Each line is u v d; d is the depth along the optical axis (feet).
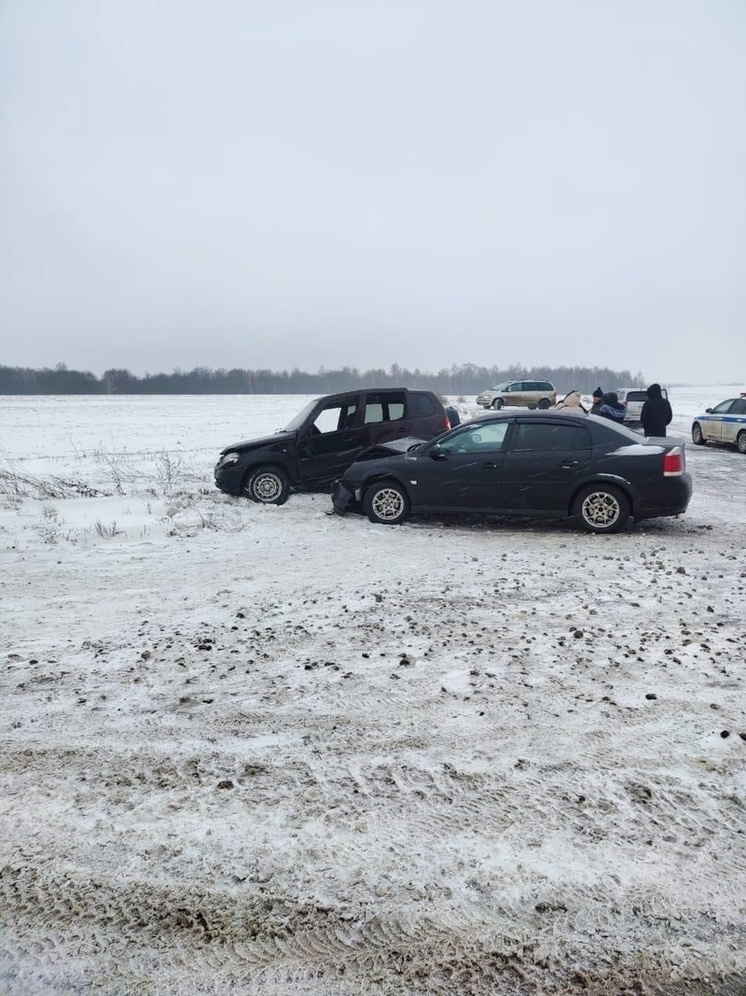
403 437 36.96
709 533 27.50
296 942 6.66
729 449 69.36
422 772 9.46
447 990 6.14
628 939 6.63
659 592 18.43
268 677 12.73
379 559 23.44
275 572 21.79
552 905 7.03
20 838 8.18
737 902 7.05
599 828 8.18
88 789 9.17
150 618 16.89
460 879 7.39
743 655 13.56
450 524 29.91
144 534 28.09
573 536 27.14
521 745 10.14
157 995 6.09
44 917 6.99
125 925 6.89
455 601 17.85
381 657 13.69
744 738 10.21
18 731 10.77
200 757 9.95
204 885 7.38
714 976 6.26
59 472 51.83
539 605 17.33
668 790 8.94
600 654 13.69
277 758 9.88
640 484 26.91
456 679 12.50
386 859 7.71
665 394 95.04
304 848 7.91
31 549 25.53
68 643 14.97
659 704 11.39
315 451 35.58
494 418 29.35
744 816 8.39
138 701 11.78
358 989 6.16
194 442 85.56
